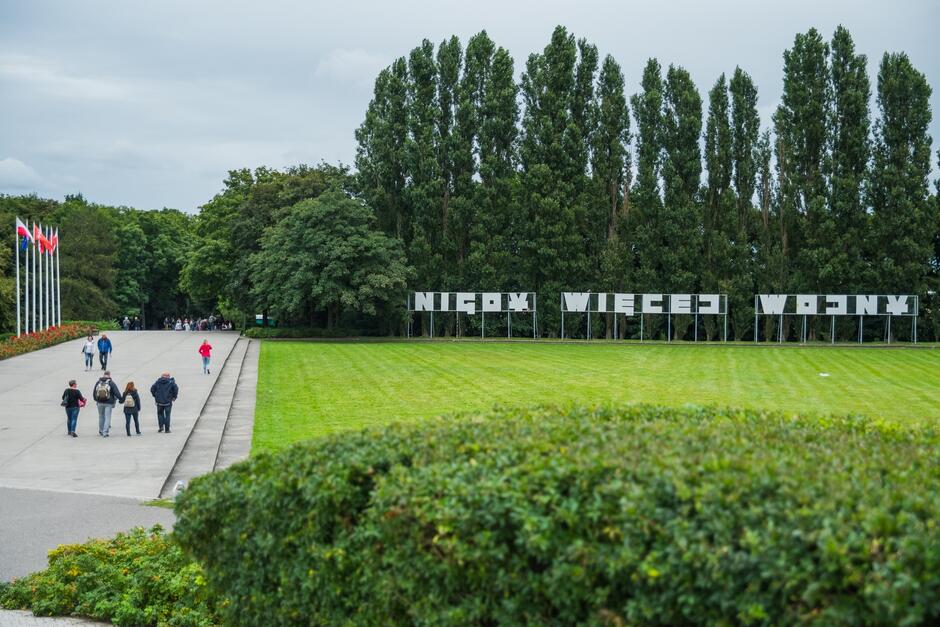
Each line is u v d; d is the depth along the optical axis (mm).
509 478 5703
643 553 4844
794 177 82625
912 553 4051
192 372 45312
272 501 6965
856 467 5621
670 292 82375
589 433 6984
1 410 32250
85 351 46625
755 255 84938
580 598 5152
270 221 84625
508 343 76188
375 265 76125
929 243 81125
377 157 84125
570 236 82312
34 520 16766
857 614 4145
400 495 5949
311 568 6699
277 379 42969
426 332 87250
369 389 38625
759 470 5262
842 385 40750
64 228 103188
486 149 84188
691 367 50750
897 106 80438
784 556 4344
